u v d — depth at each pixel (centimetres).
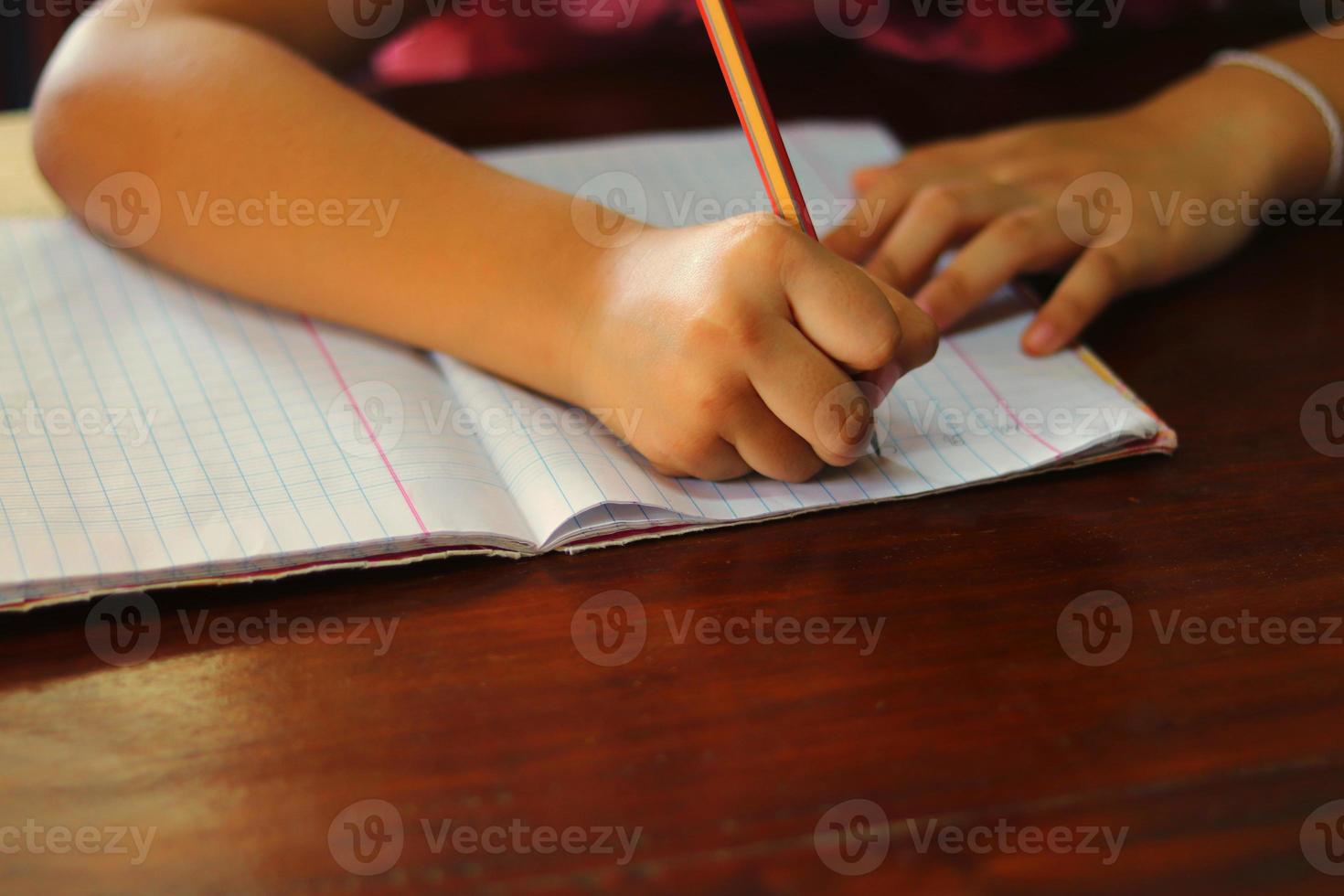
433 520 44
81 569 40
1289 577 42
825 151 74
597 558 44
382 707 37
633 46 105
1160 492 47
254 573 41
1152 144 68
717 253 45
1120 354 57
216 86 57
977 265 58
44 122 60
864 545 44
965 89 85
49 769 35
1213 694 37
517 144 75
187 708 37
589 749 35
